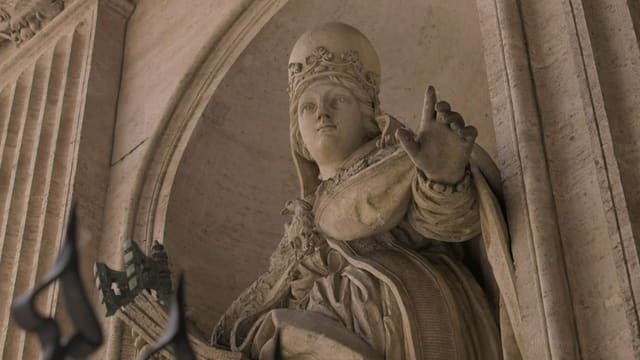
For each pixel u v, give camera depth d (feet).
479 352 17.08
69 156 26.45
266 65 25.94
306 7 25.62
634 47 16.49
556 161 16.38
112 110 27.32
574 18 17.17
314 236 18.97
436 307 17.11
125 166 25.96
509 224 16.24
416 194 16.92
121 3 28.96
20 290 25.20
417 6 24.50
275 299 19.16
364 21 25.26
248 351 18.16
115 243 24.63
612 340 14.49
